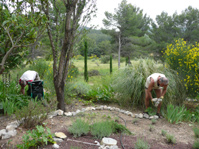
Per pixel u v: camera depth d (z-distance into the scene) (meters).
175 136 3.35
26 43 3.01
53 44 4.07
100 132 3.05
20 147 2.39
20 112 3.31
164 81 3.90
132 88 5.01
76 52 4.59
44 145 2.60
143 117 4.45
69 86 6.00
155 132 3.47
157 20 25.56
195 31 22.58
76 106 5.20
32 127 3.20
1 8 2.48
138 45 28.84
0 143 2.61
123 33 26.44
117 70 6.11
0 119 3.59
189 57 5.64
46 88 6.05
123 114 4.63
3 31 2.80
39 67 7.82
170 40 23.33
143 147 2.63
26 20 2.67
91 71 16.17
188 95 5.87
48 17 3.73
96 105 5.48
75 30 4.10
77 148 2.52
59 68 4.12
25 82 4.71
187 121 4.25
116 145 2.73
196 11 24.02
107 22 24.95
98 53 45.31
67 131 3.18
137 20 25.81
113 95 5.80
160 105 4.42
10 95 4.25
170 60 6.02
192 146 2.95
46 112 3.83
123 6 24.33
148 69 5.35
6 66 3.59
